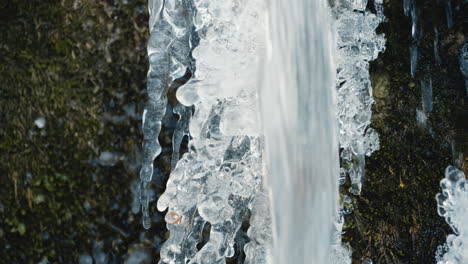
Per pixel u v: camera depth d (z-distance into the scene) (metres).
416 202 1.28
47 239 1.07
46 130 1.06
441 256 1.29
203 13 1.07
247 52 1.09
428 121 1.29
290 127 1.13
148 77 1.07
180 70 1.09
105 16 1.06
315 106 1.15
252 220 1.12
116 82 1.07
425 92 1.29
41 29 1.05
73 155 1.06
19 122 1.05
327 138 1.17
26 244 1.07
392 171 1.26
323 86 1.16
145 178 1.07
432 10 1.29
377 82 1.24
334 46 1.17
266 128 1.11
